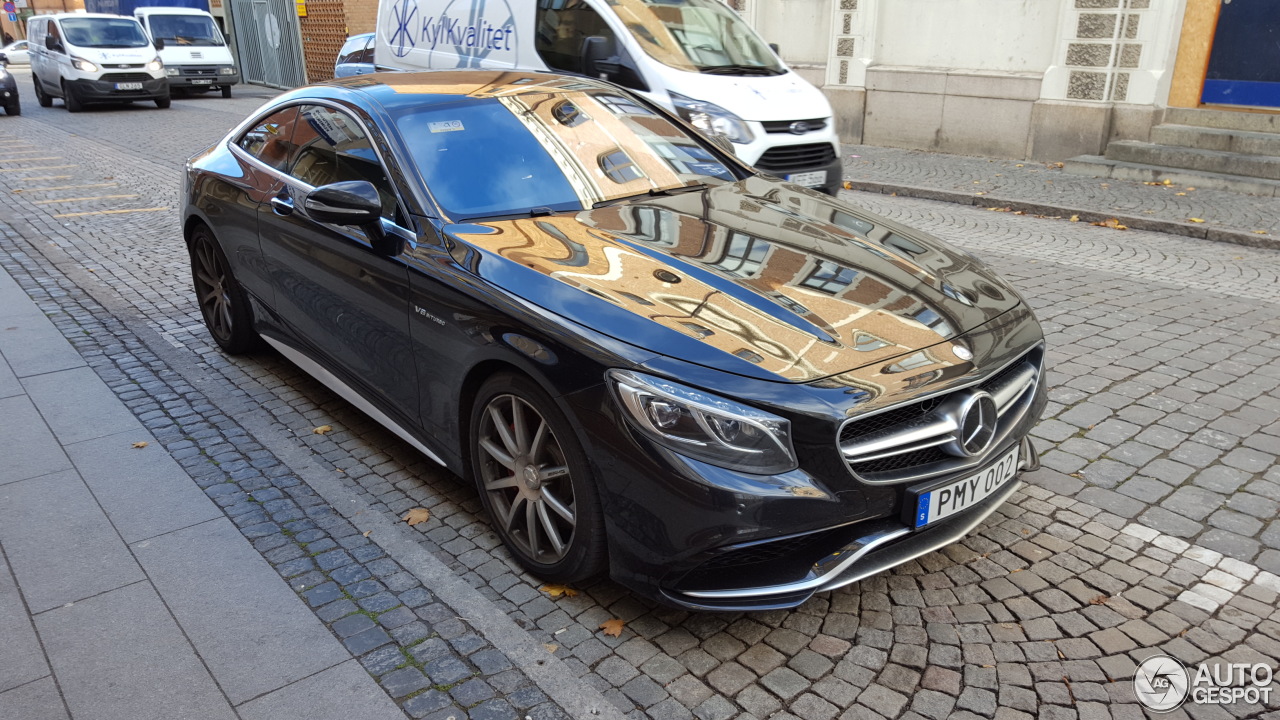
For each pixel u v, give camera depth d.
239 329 4.91
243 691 2.55
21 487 3.71
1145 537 3.29
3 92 18.48
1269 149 9.66
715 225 3.46
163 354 5.20
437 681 2.58
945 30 12.18
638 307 2.77
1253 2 9.80
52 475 3.80
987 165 11.35
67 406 4.50
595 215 3.51
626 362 2.59
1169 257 7.28
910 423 2.69
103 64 19.05
